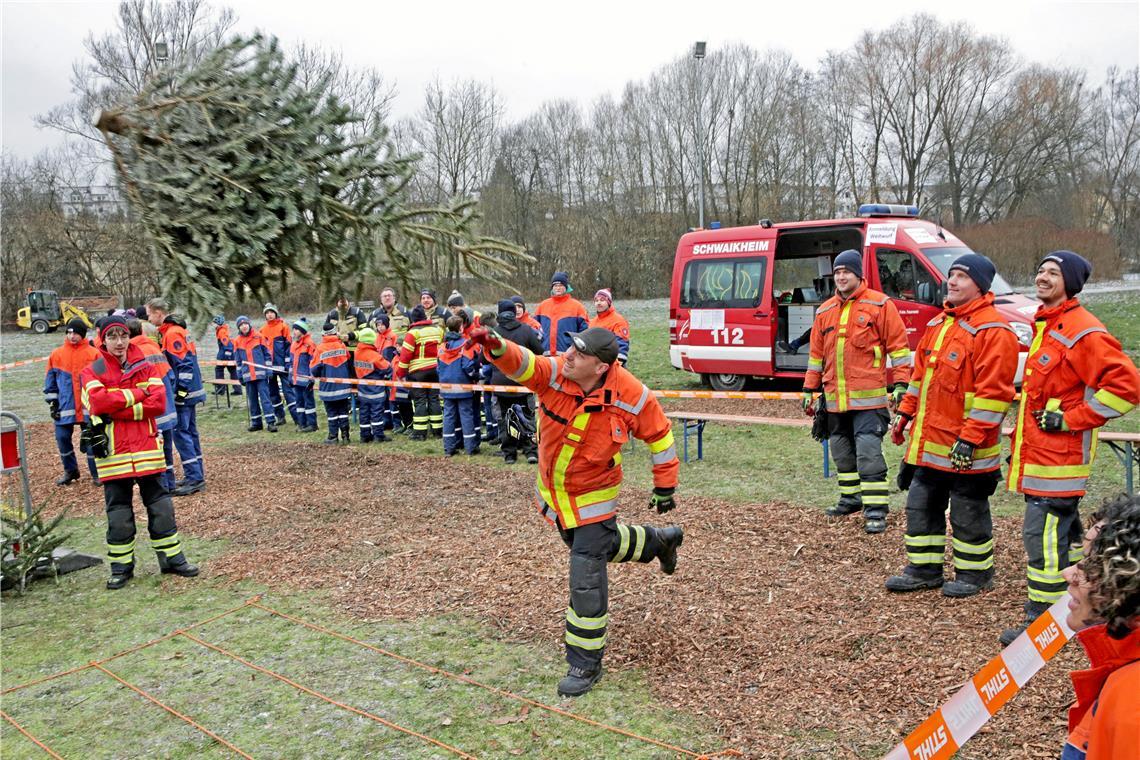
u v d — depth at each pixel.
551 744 3.78
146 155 2.82
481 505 8.02
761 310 13.08
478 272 3.37
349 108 3.09
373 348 12.10
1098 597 1.77
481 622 5.18
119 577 6.25
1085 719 1.86
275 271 3.10
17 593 6.19
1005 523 6.52
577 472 4.22
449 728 3.97
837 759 3.49
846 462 6.87
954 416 4.96
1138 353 15.21
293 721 4.13
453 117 38.75
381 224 3.13
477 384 10.80
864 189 53.62
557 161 49.94
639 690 4.21
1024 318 10.55
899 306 11.45
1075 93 51.56
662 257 48.38
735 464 9.20
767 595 5.28
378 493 8.73
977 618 4.70
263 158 2.85
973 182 53.03
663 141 50.09
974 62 50.56
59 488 9.80
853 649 4.44
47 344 33.91
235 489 9.19
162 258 2.78
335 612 5.50
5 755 3.96
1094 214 55.19
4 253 30.80
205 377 20.64
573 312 10.67
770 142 50.22
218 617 5.54
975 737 3.52
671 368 17.34
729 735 3.74
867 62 51.69
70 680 4.72
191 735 4.06
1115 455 8.69
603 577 4.29
